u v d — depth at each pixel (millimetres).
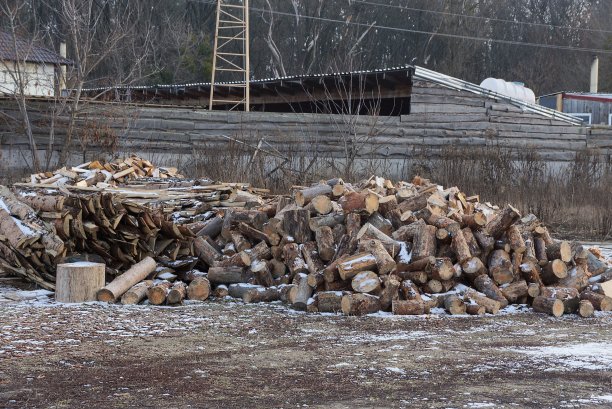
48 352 9805
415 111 34250
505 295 13711
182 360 9578
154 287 13203
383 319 12453
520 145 36031
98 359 9539
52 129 26891
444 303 13273
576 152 34719
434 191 15203
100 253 14469
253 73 67375
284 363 9516
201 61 58156
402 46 68938
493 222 14023
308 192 14656
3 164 27141
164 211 16500
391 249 13461
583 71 72188
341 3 68125
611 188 28688
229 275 14219
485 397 8164
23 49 36562
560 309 13297
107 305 13008
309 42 67062
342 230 14031
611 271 14688
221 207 17531
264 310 12969
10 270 14859
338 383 8633
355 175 29250
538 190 28594
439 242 13852
